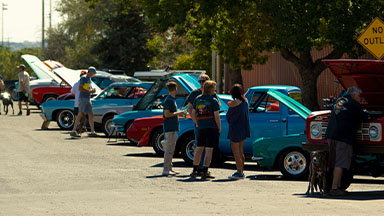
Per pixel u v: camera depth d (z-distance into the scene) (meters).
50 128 28.66
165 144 14.95
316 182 12.12
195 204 10.46
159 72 34.34
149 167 16.55
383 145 11.82
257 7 26.05
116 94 25.67
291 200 11.05
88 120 27.30
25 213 9.45
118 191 12.27
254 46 29.69
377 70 12.11
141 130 19.72
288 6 25.12
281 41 25.50
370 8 24.59
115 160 17.98
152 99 21.73
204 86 14.48
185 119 17.81
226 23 29.08
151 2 28.70
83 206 10.21
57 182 13.51
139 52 61.22
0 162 17.00
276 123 16.61
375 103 13.15
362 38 15.78
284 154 14.80
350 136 11.86
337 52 27.34
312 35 25.44
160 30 29.11
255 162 19.03
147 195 11.68
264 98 17.06
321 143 12.54
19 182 13.42
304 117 14.70
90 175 14.71
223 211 9.64
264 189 12.86
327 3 24.92
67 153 19.48
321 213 9.37
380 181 14.87
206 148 14.44
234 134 14.52
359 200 11.16
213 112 14.36
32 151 19.86
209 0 26.55
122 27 61.62
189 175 15.09
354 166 12.67
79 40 83.12
